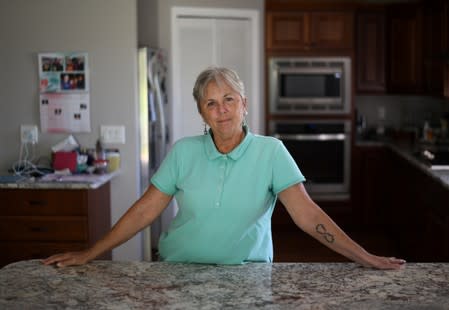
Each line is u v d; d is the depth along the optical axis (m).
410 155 4.31
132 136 3.77
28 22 3.69
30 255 3.28
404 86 5.60
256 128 5.42
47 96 3.74
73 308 1.29
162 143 4.47
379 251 4.93
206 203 1.77
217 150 1.80
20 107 3.76
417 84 5.56
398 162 4.88
